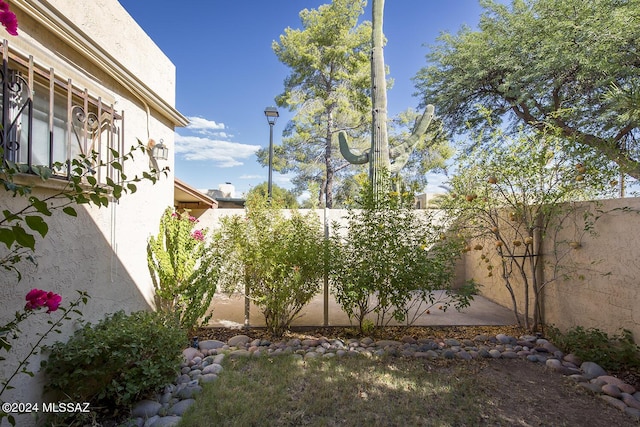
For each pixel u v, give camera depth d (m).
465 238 5.22
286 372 3.28
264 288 4.47
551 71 8.05
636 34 6.41
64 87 2.72
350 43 14.23
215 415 2.54
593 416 2.61
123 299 3.59
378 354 3.72
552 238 4.64
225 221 4.79
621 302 3.59
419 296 4.47
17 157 2.35
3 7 1.72
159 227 4.50
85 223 2.95
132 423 2.41
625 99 3.99
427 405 2.74
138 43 4.08
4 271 2.12
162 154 4.27
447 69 10.79
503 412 2.65
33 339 2.34
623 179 3.88
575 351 3.63
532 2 8.76
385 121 7.42
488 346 4.10
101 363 2.53
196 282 4.16
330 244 4.48
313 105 15.36
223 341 4.23
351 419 2.54
